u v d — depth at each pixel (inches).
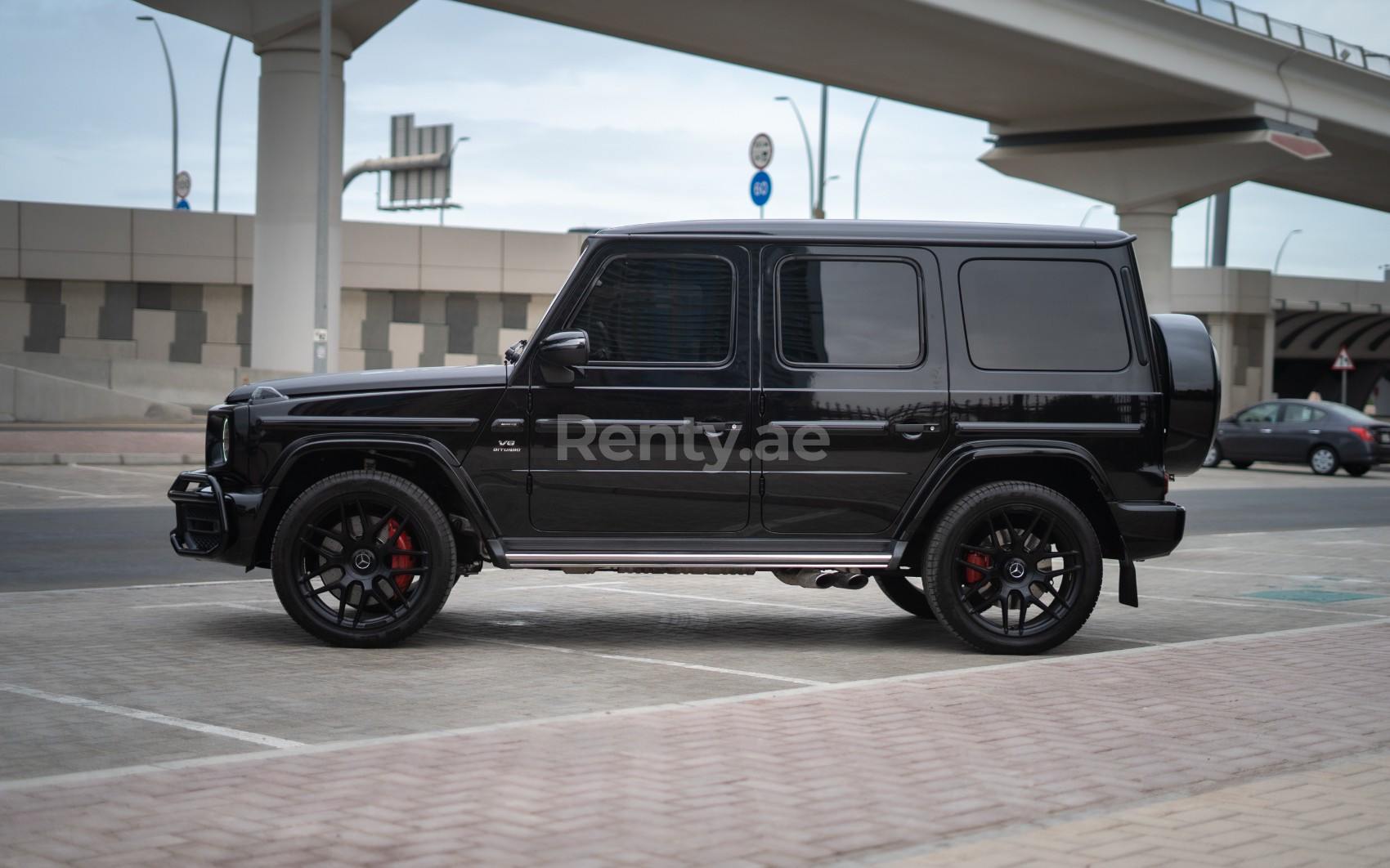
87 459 887.1
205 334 1726.1
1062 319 316.5
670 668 294.8
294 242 1417.3
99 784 190.2
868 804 187.3
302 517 304.8
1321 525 723.4
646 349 310.3
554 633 340.5
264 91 1418.6
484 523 307.4
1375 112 2166.6
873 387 311.4
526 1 1478.8
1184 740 227.5
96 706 248.8
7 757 213.2
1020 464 320.8
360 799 184.5
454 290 1820.9
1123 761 213.2
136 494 704.4
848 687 263.0
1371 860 166.7
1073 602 313.7
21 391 1217.4
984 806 187.9
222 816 176.6
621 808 183.0
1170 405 319.0
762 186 1330.0
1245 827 179.3
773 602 407.2
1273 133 1978.3
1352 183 2655.0
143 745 221.0
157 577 433.4
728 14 1535.4
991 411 313.1
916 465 312.2
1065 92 1936.5
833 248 314.0
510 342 1857.8
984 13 1546.5
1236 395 2524.6
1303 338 2942.9
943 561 312.0
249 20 1400.1
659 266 311.3
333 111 1429.6
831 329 313.0
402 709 249.3
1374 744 227.1
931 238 315.6
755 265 312.5
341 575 310.2
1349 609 403.5
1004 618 314.5
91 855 161.2
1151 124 2096.5
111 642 315.0
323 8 1135.0
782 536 312.8
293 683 271.1
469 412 307.1
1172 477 331.0
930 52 1694.1
